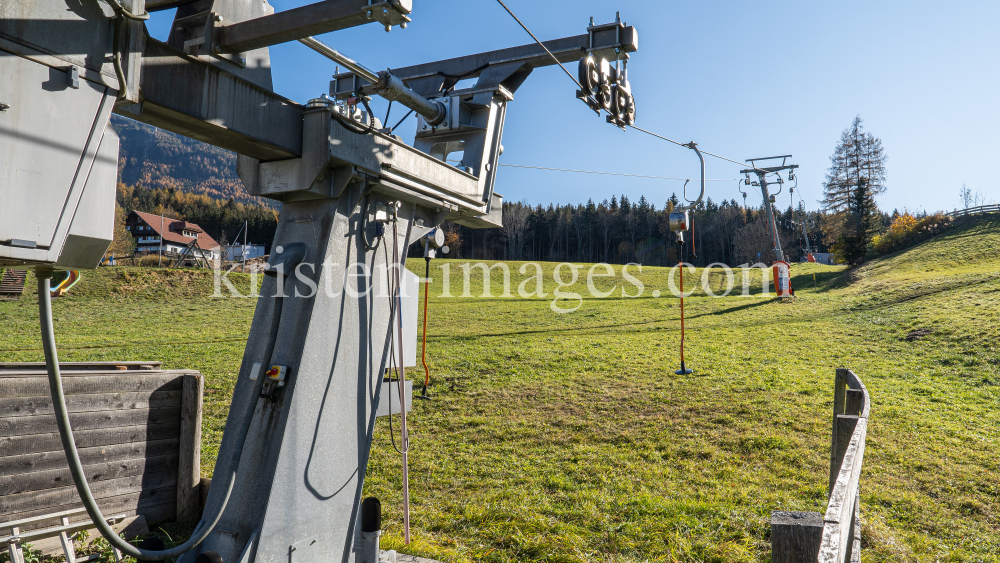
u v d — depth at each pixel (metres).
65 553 4.66
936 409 12.52
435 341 22.67
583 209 123.06
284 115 3.34
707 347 20.84
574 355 19.58
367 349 3.89
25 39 2.12
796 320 26.23
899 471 9.03
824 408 12.56
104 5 2.39
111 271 37.69
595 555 6.06
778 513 2.31
